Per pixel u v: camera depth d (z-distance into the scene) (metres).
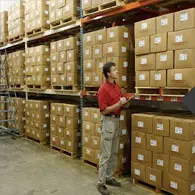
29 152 6.00
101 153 3.80
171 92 3.64
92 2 4.67
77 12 5.34
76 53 5.45
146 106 5.21
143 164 3.90
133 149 4.05
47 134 6.78
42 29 6.43
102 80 4.55
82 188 3.96
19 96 9.27
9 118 8.20
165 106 5.22
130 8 4.12
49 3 6.06
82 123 5.08
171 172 3.51
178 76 3.36
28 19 7.07
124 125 4.36
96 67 4.68
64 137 5.71
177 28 3.36
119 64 4.25
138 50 3.88
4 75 8.47
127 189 3.90
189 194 3.34
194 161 3.38
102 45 4.52
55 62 5.98
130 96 4.12
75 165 5.04
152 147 3.75
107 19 5.17
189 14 3.23
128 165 4.51
